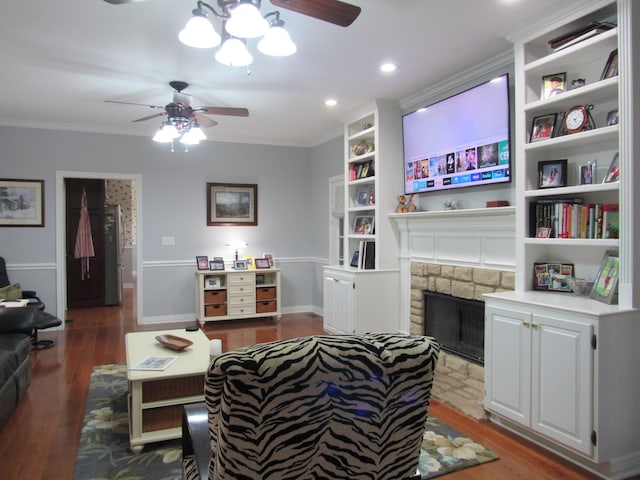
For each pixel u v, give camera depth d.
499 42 3.21
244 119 5.38
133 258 10.20
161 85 4.10
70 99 4.54
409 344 1.32
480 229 3.66
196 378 2.89
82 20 2.85
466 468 2.45
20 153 5.53
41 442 2.73
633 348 2.39
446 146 3.93
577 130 2.73
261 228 6.66
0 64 3.58
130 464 2.49
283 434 1.22
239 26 1.88
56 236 5.70
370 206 4.82
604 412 2.30
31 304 5.04
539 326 2.58
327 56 3.44
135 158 6.01
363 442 1.34
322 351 1.21
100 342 5.16
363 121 5.15
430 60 3.53
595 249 2.81
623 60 2.39
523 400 2.69
